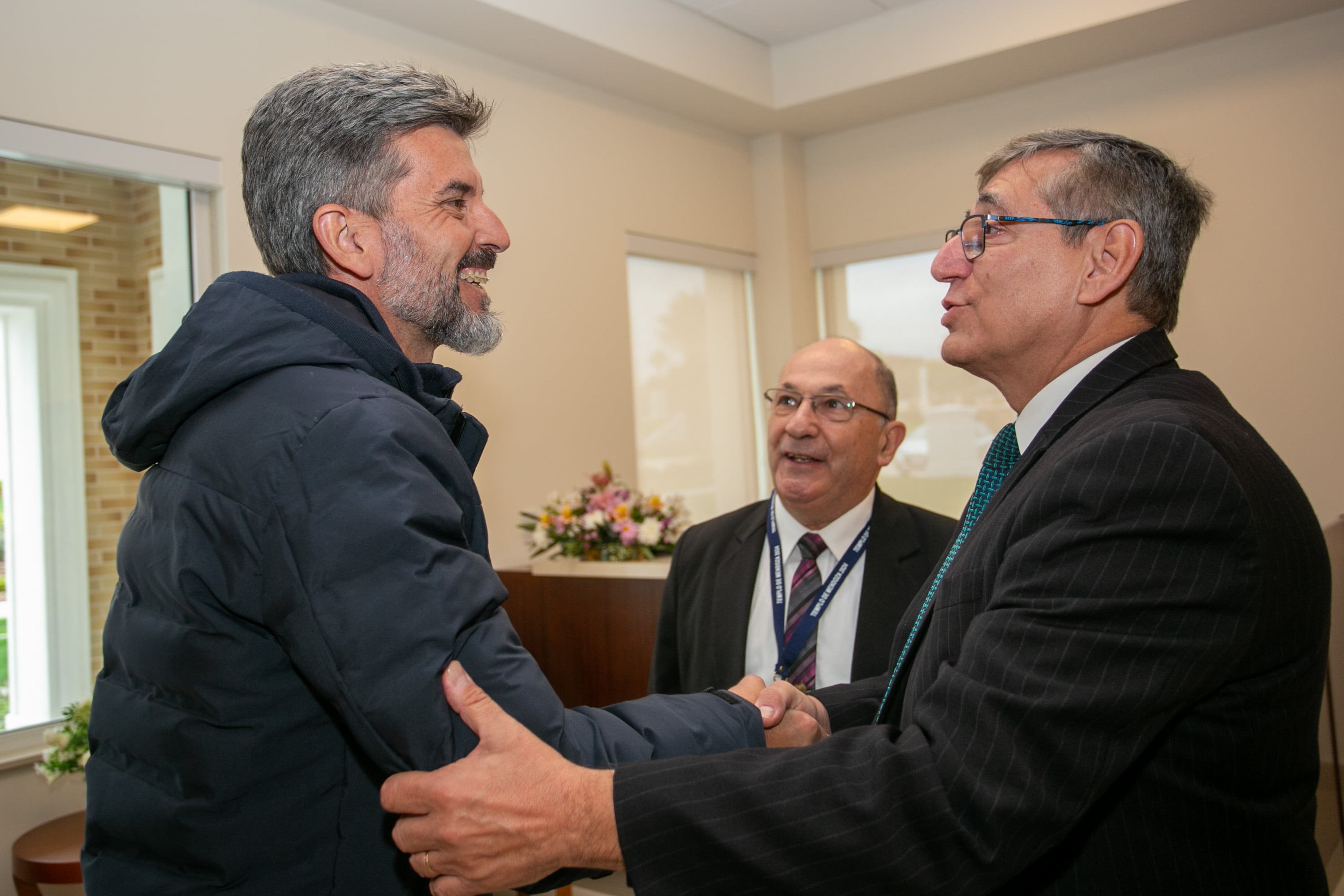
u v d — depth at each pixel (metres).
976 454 5.14
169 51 2.99
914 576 1.84
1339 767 2.55
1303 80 4.23
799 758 0.93
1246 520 0.86
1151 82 4.57
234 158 3.14
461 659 0.88
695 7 4.52
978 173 1.28
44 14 2.71
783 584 1.95
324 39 3.46
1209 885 0.90
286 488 0.87
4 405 2.75
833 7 4.62
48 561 2.82
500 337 1.21
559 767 0.88
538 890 0.93
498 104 4.14
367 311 1.02
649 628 3.04
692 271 5.25
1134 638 0.85
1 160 2.73
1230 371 4.40
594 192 4.55
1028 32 4.36
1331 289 4.18
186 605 0.91
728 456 5.38
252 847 0.91
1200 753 0.92
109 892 0.95
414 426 0.92
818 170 5.61
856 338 5.57
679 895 0.87
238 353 0.93
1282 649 0.93
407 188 1.09
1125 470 0.89
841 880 0.87
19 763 2.64
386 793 0.86
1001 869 0.85
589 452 4.41
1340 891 2.49
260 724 0.91
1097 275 1.13
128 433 0.99
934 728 0.91
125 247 2.99
